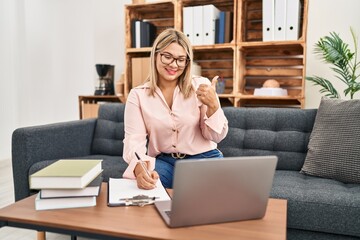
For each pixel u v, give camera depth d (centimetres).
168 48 131
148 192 104
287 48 271
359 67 258
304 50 236
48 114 424
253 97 252
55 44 414
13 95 398
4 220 86
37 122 421
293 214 131
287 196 133
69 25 406
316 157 165
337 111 168
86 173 93
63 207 92
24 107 408
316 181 153
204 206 80
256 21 280
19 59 404
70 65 411
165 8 296
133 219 85
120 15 332
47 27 413
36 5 409
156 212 89
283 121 190
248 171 80
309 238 132
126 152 130
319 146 165
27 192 181
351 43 262
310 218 129
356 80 260
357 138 155
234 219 84
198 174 76
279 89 255
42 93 420
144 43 289
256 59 286
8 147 394
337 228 126
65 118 420
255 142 191
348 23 262
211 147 147
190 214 79
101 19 340
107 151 224
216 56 296
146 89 144
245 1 267
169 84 142
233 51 278
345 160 154
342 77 263
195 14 264
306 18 234
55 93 420
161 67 133
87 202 93
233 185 80
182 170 75
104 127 227
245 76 289
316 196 130
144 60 285
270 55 281
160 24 312
